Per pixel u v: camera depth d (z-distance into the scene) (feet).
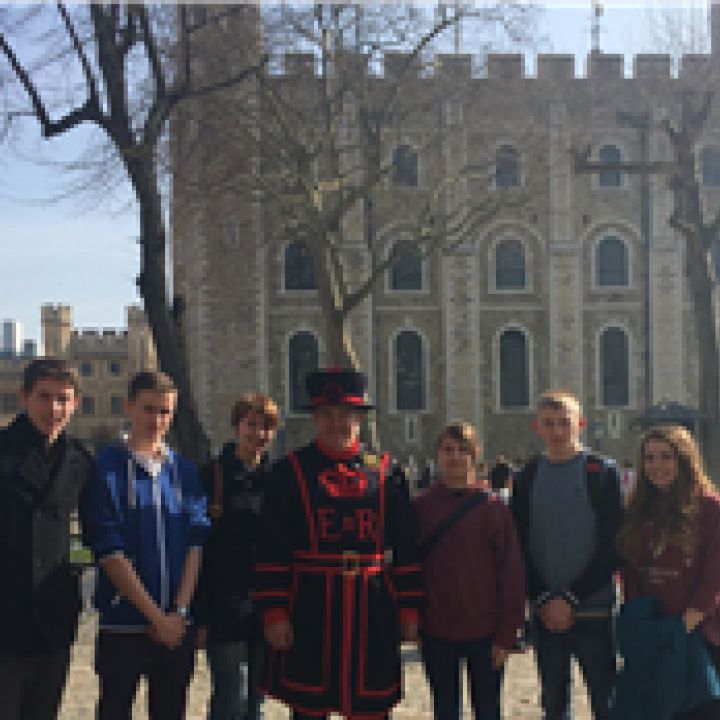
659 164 77.92
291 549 18.52
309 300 121.49
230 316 120.57
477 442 20.48
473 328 122.83
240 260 120.16
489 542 19.93
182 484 18.61
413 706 25.82
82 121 55.01
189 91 57.88
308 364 121.39
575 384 122.93
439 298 123.24
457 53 88.02
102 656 17.71
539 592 20.20
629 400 123.03
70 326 229.45
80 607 18.43
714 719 18.60
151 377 18.40
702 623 18.83
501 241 123.75
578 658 20.36
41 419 17.52
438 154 121.70
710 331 75.10
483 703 19.92
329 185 73.15
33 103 54.29
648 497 19.48
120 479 17.69
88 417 225.56
